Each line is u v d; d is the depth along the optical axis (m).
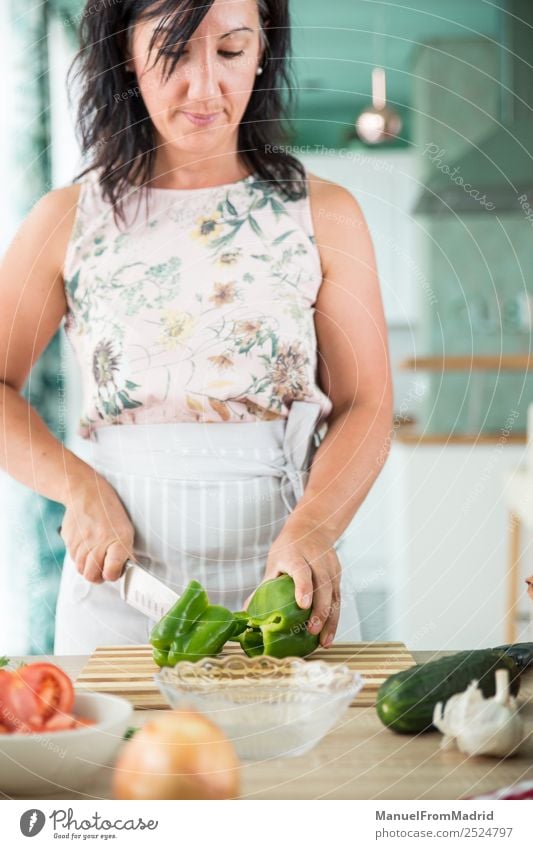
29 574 1.97
